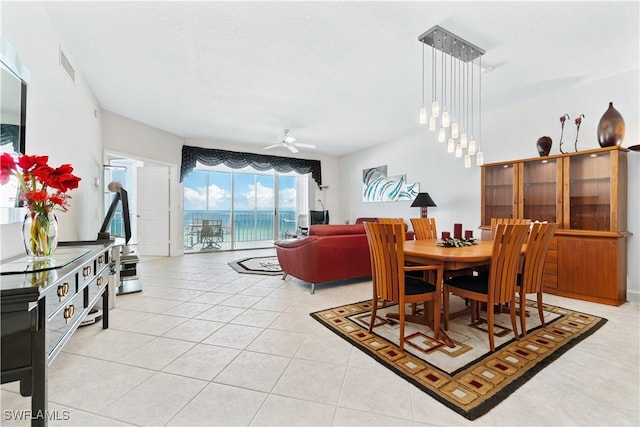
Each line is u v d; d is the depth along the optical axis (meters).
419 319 2.46
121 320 2.53
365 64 3.00
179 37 2.54
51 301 1.21
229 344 2.09
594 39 2.52
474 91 3.65
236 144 6.66
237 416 1.36
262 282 3.89
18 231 1.76
